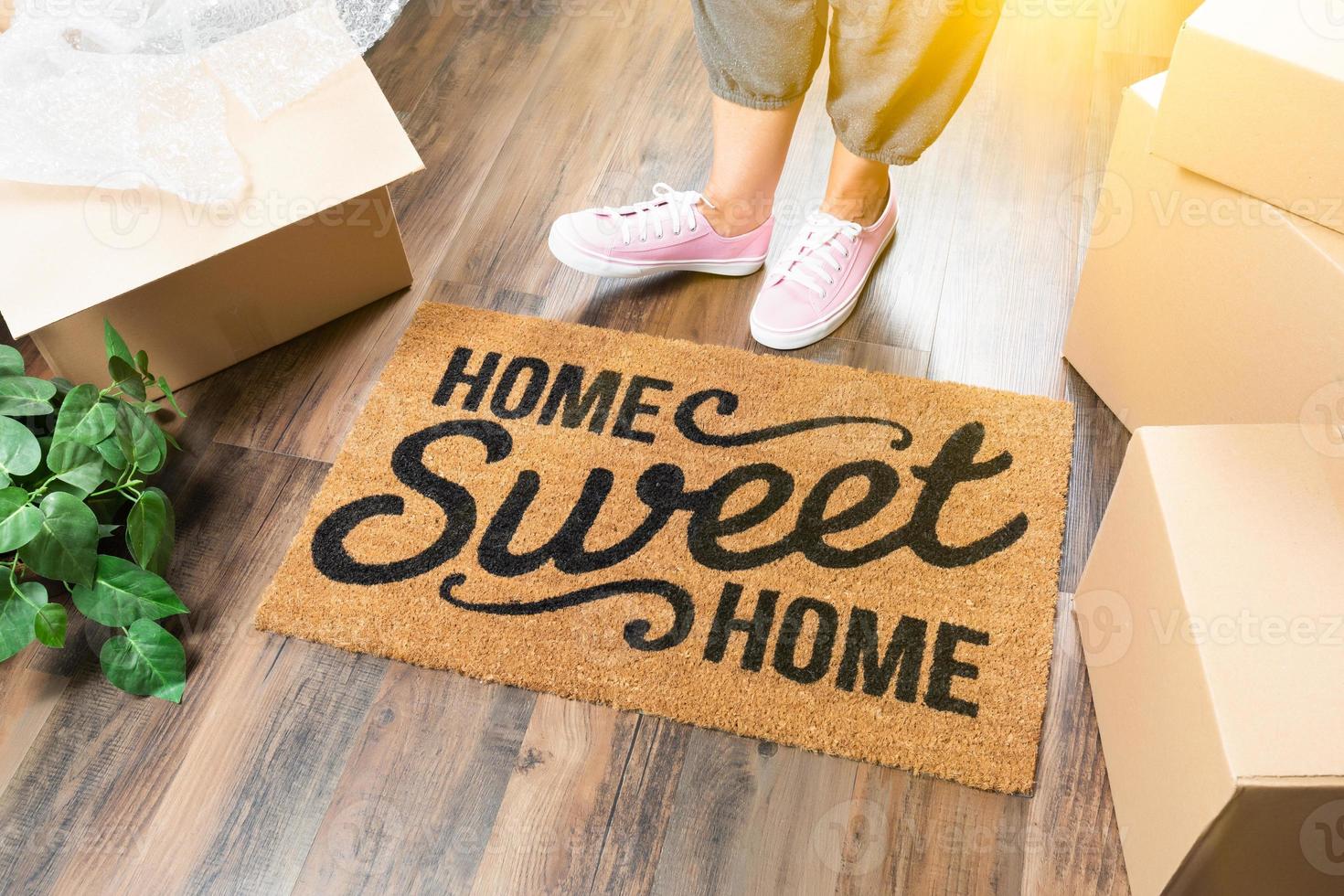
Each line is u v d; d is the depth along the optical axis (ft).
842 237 4.57
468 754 3.51
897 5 3.57
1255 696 2.60
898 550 3.89
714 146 4.52
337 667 3.70
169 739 3.56
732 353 4.51
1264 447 3.08
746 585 3.82
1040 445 4.17
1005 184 5.13
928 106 4.00
